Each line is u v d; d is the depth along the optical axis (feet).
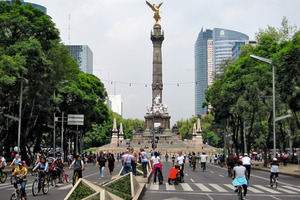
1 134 203.10
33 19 173.17
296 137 266.36
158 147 412.36
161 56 464.65
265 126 336.70
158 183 107.24
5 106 182.19
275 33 226.79
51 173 98.32
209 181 115.55
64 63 208.44
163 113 466.29
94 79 307.58
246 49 250.98
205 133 613.93
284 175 147.23
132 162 111.45
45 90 185.16
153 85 464.65
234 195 80.43
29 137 223.30
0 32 165.89
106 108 326.44
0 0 172.96
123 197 55.42
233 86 200.54
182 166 111.34
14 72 150.71
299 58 144.66
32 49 158.92
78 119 228.84
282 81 151.64
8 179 124.26
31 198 75.72
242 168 67.97
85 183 50.19
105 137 528.63
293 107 153.58
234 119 252.83
